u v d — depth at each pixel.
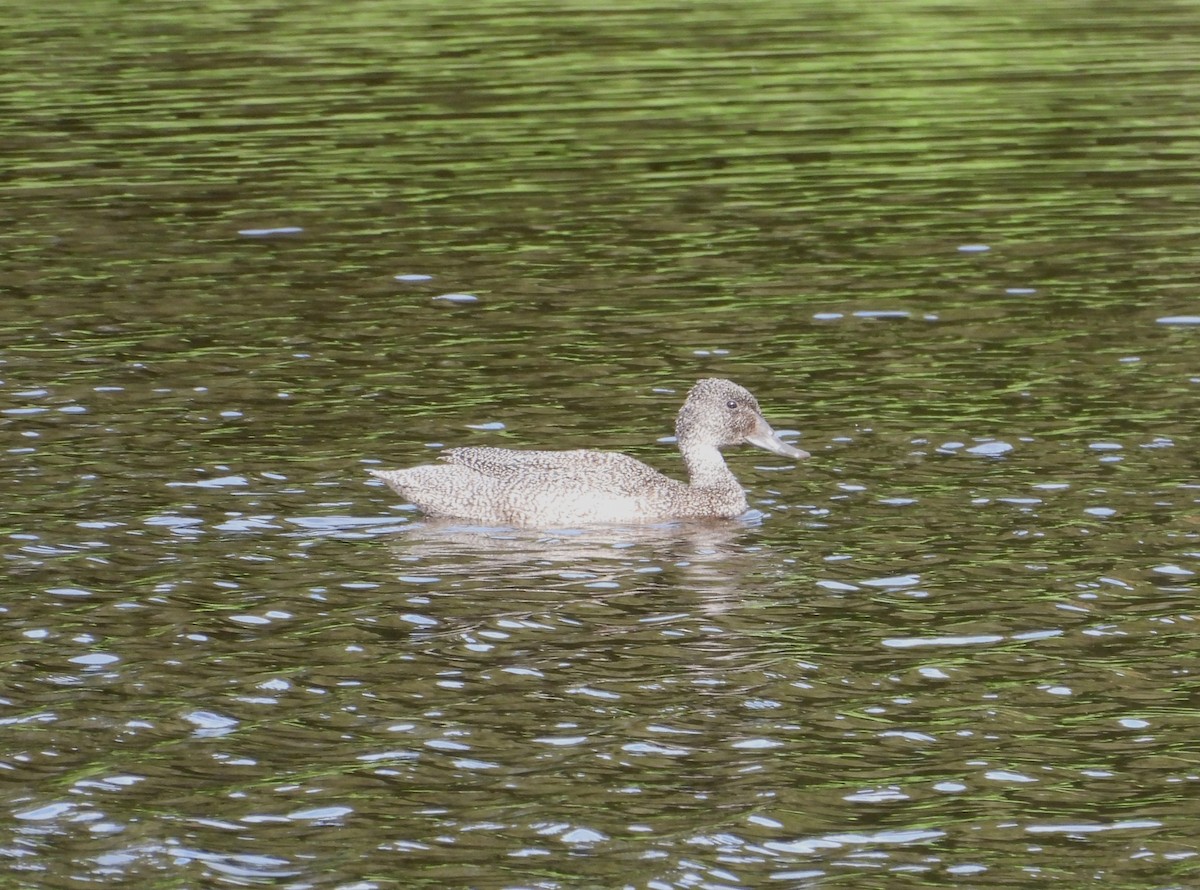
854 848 13.17
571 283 29.69
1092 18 53.38
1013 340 26.17
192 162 38.19
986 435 22.20
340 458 21.84
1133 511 19.64
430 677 15.98
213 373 25.25
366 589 17.94
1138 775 14.20
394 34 52.06
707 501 19.95
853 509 20.05
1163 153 37.88
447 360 25.78
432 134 40.53
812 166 37.69
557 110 42.97
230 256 31.58
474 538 19.38
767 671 16.06
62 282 30.02
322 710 15.37
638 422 23.14
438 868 12.90
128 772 14.30
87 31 52.78
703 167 37.66
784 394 24.02
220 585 18.05
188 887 12.62
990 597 17.61
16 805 13.76
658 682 15.86
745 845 13.20
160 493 20.62
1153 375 24.34
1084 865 12.93
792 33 52.06
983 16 54.16
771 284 29.45
